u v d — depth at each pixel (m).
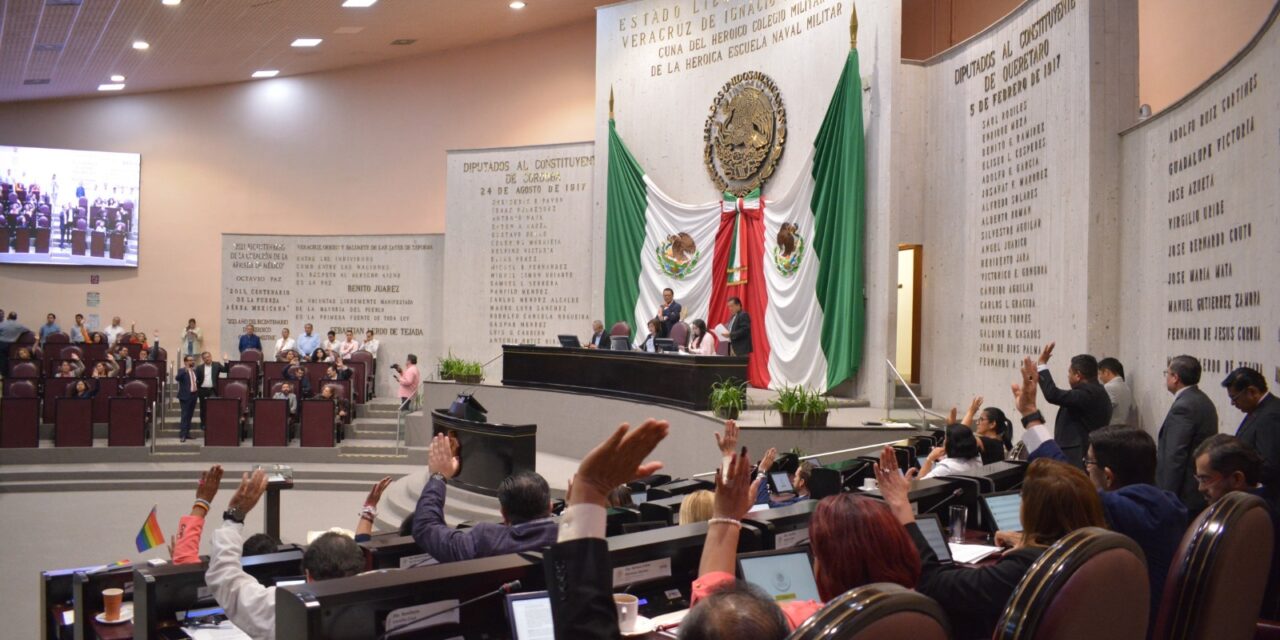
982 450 6.91
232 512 3.99
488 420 16.88
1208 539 2.79
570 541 2.10
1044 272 10.64
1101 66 9.68
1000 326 11.75
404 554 4.30
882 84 13.59
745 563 3.28
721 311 16.39
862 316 13.79
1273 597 4.49
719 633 1.75
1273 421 5.24
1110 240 9.66
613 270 18.38
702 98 17.17
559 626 2.04
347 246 23.39
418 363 22.88
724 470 3.01
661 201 17.52
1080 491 3.02
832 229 14.16
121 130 25.23
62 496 14.74
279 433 17.14
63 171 24.38
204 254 25.38
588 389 15.07
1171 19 12.27
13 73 21.31
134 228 24.94
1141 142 9.13
